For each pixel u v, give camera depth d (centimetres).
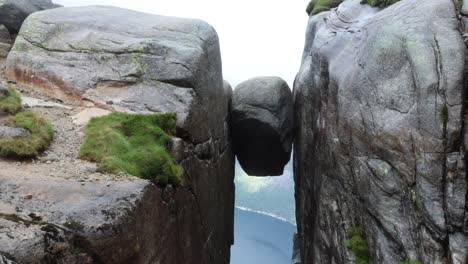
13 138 1049
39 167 991
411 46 1223
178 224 1263
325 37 1889
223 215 2056
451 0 1266
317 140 1897
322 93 1802
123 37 1664
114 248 811
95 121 1265
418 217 1131
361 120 1381
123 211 855
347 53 1611
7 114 1204
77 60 1606
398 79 1252
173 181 1194
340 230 1538
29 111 1270
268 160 2506
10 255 663
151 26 1766
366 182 1354
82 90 1523
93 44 1636
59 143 1159
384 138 1261
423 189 1109
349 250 1415
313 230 1978
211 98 1778
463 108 1103
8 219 739
